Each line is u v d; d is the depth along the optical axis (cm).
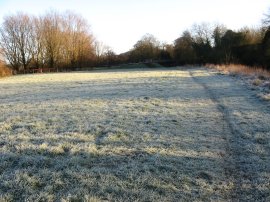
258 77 2642
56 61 7888
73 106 1528
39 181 640
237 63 6081
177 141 923
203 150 848
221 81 2659
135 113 1330
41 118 1239
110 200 579
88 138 940
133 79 3225
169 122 1159
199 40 8575
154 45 9569
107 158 778
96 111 1383
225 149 859
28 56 7612
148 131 1027
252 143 905
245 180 666
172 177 679
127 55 9488
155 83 2694
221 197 599
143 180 657
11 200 571
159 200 583
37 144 871
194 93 1958
